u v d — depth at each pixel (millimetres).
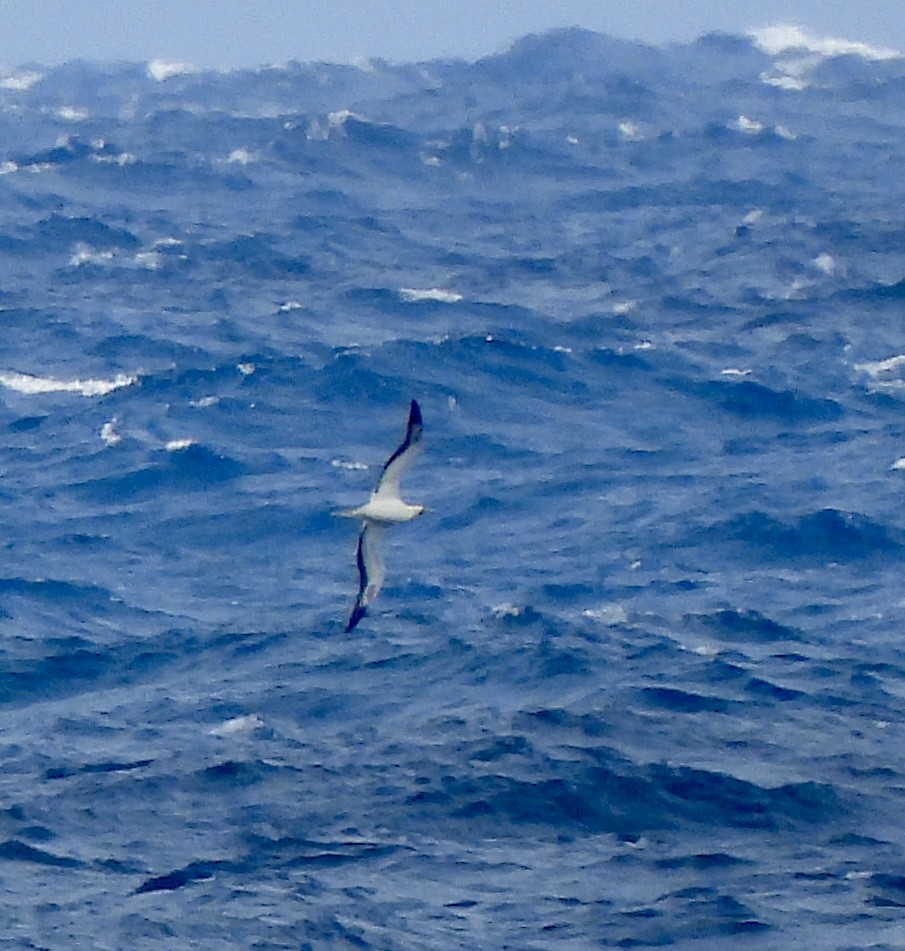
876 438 56688
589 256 91000
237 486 51594
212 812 29125
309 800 29406
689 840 27969
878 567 44625
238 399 59781
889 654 37719
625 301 78875
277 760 31219
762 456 55125
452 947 24469
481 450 55875
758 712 33594
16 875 26688
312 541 47344
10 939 24578
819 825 28578
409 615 40469
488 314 75750
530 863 27156
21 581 43156
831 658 37156
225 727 33438
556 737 31891
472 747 31406
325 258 91000
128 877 26672
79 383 62938
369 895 26000
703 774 30125
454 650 37188
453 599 41938
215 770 30734
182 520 48781
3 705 35656
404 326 73938
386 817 28672
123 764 31328
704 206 110062
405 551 46219
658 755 31016
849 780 30219
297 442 56375
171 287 82312
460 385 61969
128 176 114875
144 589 43312
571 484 51844
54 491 51344
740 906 25594
